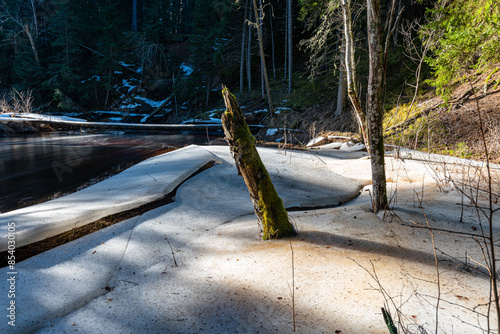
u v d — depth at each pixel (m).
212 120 20.19
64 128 16.55
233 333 1.80
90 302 2.26
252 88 25.59
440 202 4.00
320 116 16.89
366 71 17.11
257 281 2.31
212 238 3.28
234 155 3.04
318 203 4.78
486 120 9.09
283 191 5.16
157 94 30.91
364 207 4.04
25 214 3.71
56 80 27.58
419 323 1.72
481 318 1.73
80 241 3.22
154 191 4.60
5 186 6.05
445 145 9.16
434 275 2.23
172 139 14.09
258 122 19.94
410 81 14.89
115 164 8.03
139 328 1.92
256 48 27.27
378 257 2.55
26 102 21.88
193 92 26.67
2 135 14.66
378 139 3.50
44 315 2.09
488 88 10.49
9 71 30.56
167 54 31.69
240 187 5.36
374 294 2.03
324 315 1.87
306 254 2.66
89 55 33.41
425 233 3.02
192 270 2.60
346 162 7.38
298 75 23.97
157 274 2.59
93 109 29.27
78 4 33.00
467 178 4.99
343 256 2.59
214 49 26.25
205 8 26.55
